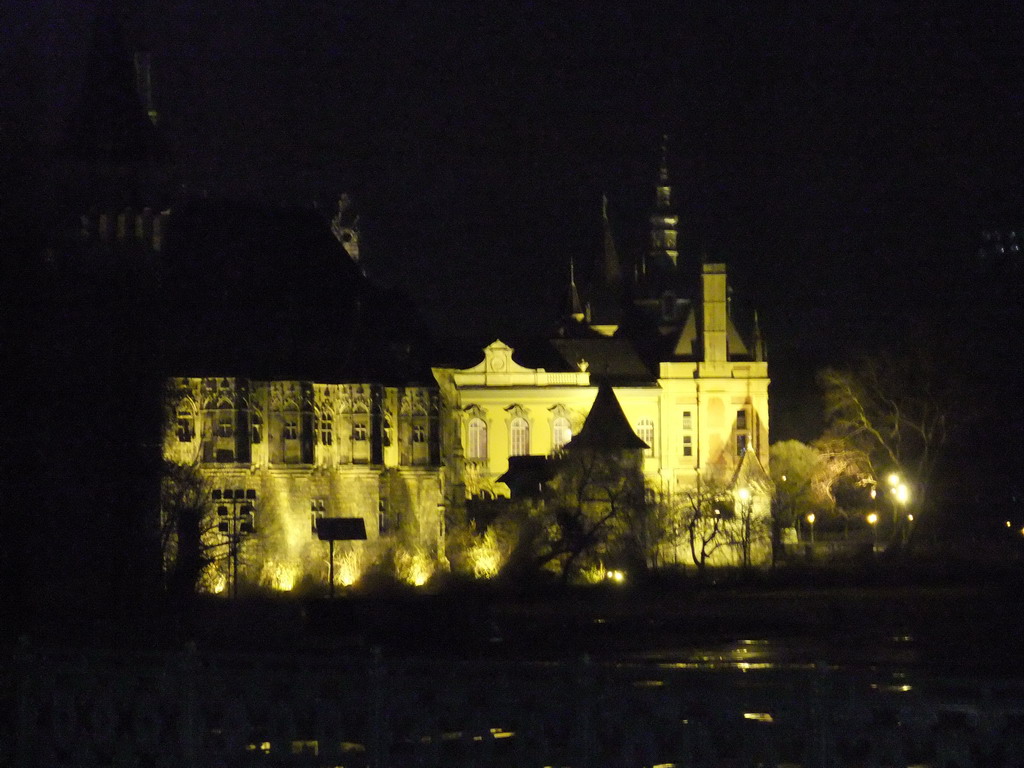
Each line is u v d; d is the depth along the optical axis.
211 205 133.88
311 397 125.31
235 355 123.44
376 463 127.81
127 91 116.44
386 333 135.25
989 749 27.92
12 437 69.12
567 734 31.83
